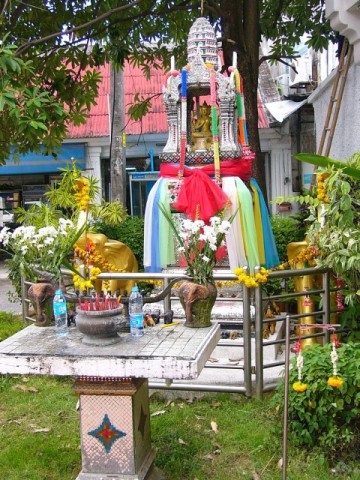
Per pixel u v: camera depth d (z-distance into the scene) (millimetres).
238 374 4809
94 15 8484
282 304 6219
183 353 3090
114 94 10938
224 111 5695
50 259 3682
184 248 3723
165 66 9734
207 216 5316
